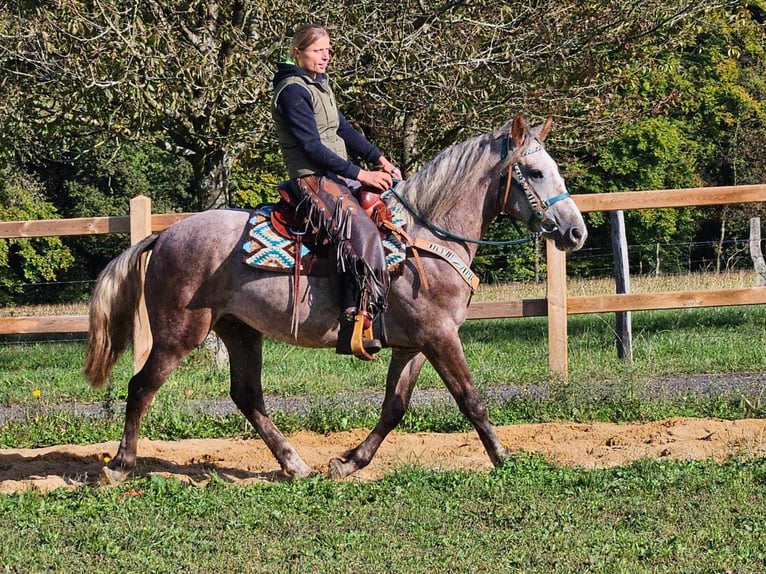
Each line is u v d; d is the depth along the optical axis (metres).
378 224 6.78
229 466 8.09
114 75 11.65
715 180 35.97
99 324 7.28
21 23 12.88
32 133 14.47
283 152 6.85
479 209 6.96
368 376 12.55
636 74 15.45
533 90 14.08
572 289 22.52
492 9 14.02
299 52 6.77
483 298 21.98
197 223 7.12
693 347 13.76
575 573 4.88
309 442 9.00
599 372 11.38
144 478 7.13
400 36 12.78
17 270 31.66
